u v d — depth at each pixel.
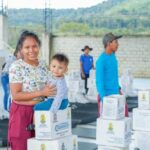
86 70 12.55
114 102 4.60
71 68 20.98
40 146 3.65
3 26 18.25
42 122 3.66
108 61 5.50
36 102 3.73
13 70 3.67
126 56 20.00
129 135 4.71
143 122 5.18
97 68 5.47
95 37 20.56
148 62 19.67
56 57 4.06
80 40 20.84
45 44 21.34
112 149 4.61
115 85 5.57
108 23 23.88
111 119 4.61
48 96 3.71
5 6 18.81
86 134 6.65
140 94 5.29
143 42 19.69
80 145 6.08
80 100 9.77
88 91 10.37
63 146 3.69
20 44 3.72
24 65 3.71
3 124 7.23
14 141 3.72
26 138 3.70
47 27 22.89
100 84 5.45
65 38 21.11
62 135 3.79
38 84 3.74
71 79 9.98
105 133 4.63
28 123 3.71
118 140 4.55
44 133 3.66
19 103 3.69
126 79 10.98
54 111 3.68
